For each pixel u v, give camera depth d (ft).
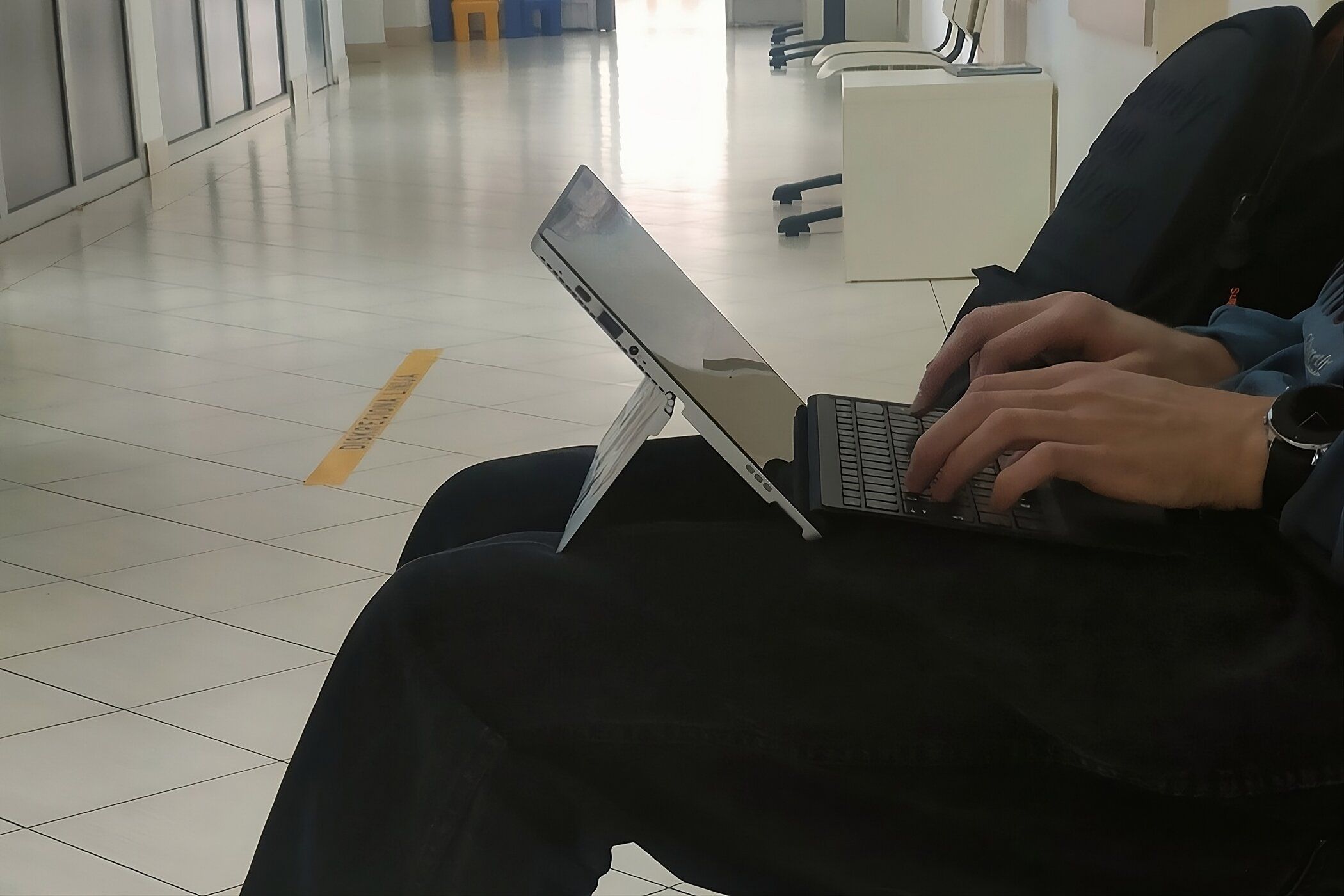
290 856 2.42
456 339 11.66
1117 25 9.54
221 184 19.65
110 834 4.85
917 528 2.66
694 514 3.10
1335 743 2.16
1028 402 2.63
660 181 19.20
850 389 9.95
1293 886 2.33
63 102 17.69
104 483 8.44
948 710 2.32
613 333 2.59
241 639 6.37
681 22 50.83
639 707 2.30
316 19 31.12
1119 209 4.59
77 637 6.40
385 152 22.31
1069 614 2.42
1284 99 4.08
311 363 11.02
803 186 16.99
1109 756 2.18
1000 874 2.40
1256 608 2.42
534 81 32.45
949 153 12.97
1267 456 2.49
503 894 2.33
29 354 11.36
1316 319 3.01
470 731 2.30
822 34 36.65
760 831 2.38
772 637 2.38
